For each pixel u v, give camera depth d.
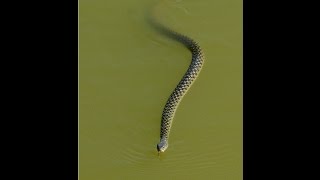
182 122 16.42
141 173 15.64
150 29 18.66
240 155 15.84
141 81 17.53
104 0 19.23
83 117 16.66
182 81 16.91
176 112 16.59
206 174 15.54
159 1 19.47
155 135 16.28
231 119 16.53
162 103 16.98
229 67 17.66
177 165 15.73
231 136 16.22
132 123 16.55
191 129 16.30
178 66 17.83
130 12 19.14
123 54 18.12
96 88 17.31
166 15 19.06
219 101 16.89
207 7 19.14
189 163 15.76
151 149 16.00
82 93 17.20
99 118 16.66
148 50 18.17
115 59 17.98
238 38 18.47
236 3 19.19
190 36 18.62
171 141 16.06
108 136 16.30
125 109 16.88
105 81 17.48
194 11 19.08
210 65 17.67
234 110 16.72
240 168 15.62
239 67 17.66
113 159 15.86
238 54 18.03
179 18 19.02
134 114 16.75
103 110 16.84
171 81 17.50
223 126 16.39
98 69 17.75
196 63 17.25
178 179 15.56
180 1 19.22
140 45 18.31
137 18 18.97
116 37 18.59
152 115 16.73
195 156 15.87
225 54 18.02
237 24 18.84
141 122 16.58
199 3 19.17
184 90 16.77
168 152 15.88
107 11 19.11
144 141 16.19
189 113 16.61
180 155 15.88
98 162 15.82
